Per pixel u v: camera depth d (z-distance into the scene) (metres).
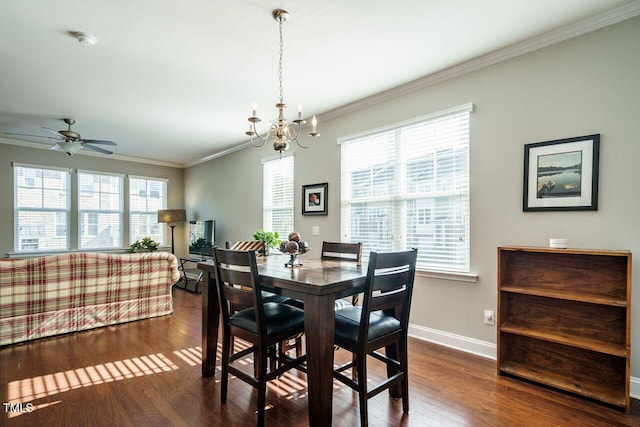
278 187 4.76
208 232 5.88
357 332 1.73
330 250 2.75
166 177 7.04
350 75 2.99
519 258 2.47
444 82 2.96
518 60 2.54
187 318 3.87
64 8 2.02
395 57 2.68
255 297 1.72
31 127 4.51
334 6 2.03
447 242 2.95
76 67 2.80
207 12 2.08
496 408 1.94
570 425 1.77
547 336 2.19
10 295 3.02
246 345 3.00
